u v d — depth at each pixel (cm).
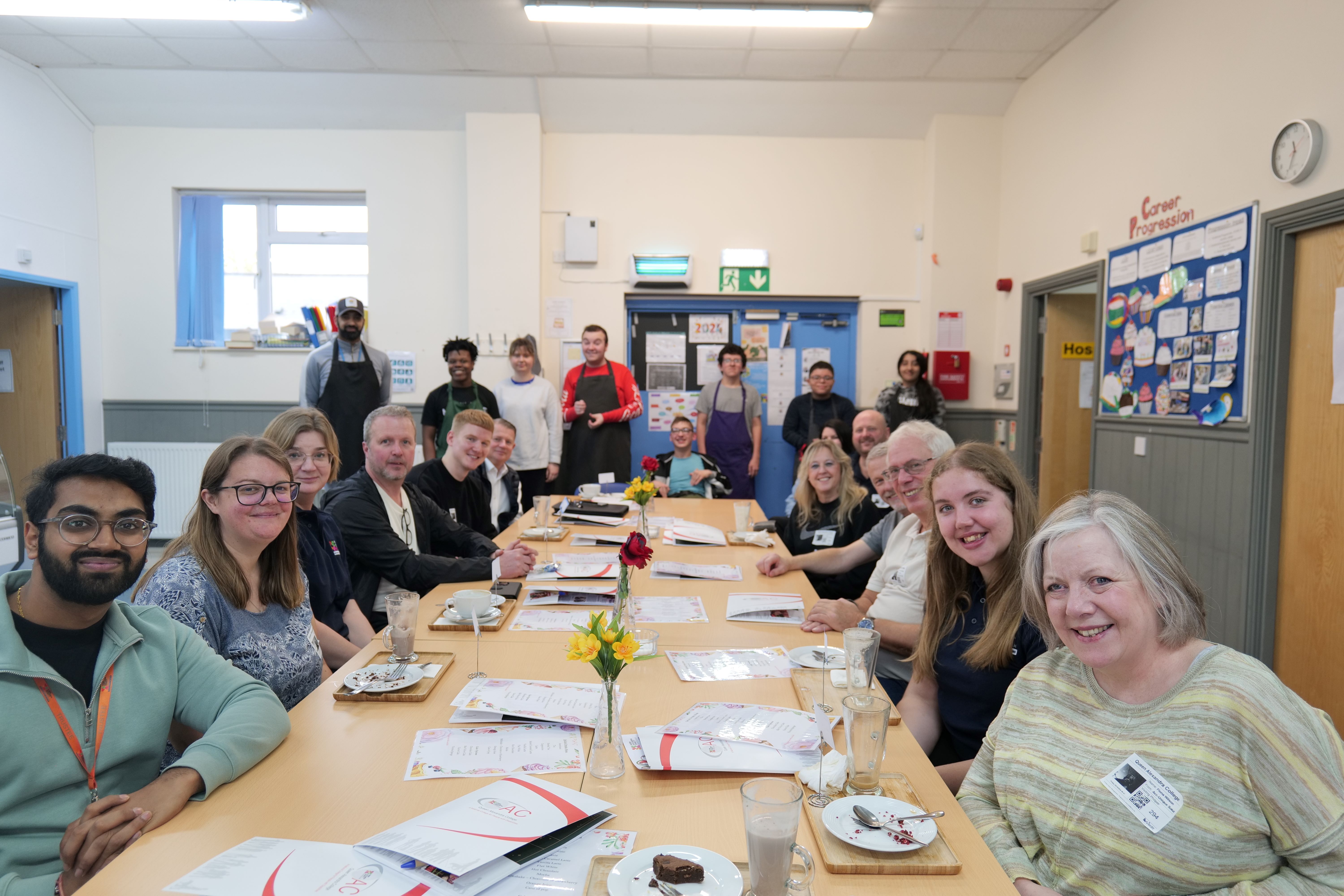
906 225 580
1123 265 419
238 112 561
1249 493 326
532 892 94
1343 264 290
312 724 143
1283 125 310
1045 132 503
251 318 595
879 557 278
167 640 138
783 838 87
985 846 108
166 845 103
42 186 527
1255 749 102
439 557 256
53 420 553
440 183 574
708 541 309
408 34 479
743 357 564
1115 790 109
